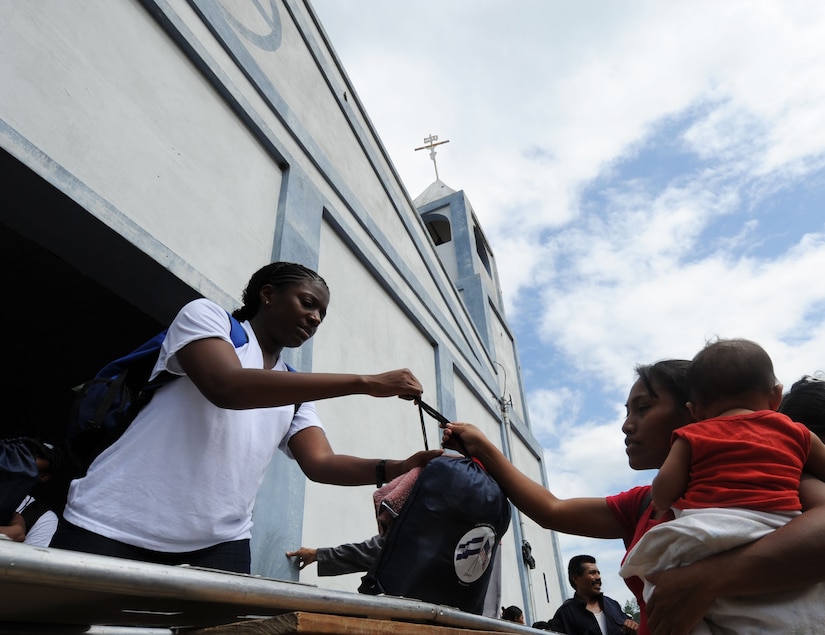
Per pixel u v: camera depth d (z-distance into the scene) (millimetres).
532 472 10367
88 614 948
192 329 1580
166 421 1573
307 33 5219
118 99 2883
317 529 3611
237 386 1464
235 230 3512
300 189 4293
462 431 1902
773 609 1132
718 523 1195
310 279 1964
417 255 7117
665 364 1723
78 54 2709
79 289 3965
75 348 4539
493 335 10938
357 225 5344
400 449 5055
